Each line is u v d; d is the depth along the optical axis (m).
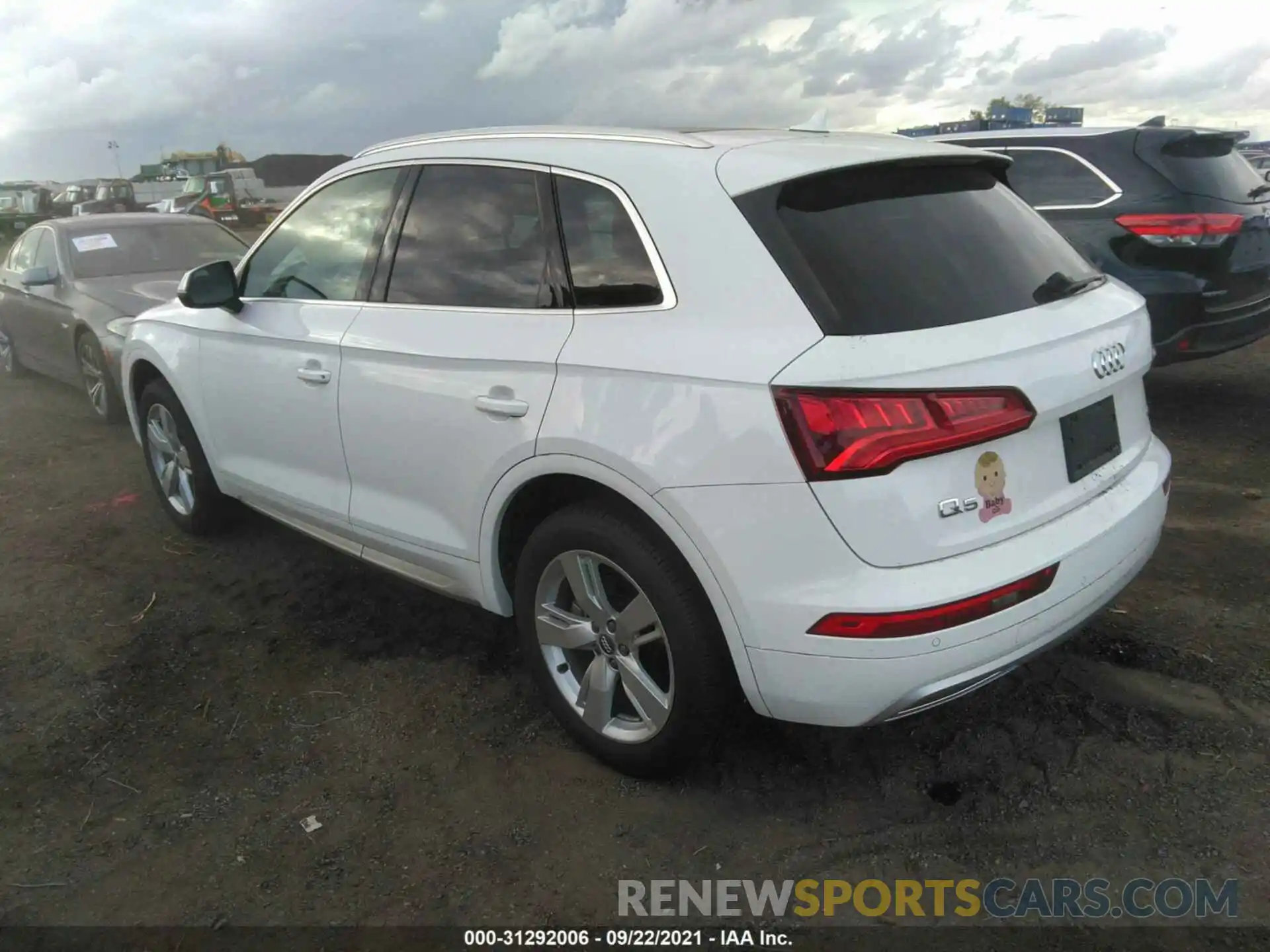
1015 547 2.42
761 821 2.73
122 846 2.69
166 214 8.21
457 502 3.08
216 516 4.68
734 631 2.46
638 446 2.51
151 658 3.70
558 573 2.91
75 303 7.06
